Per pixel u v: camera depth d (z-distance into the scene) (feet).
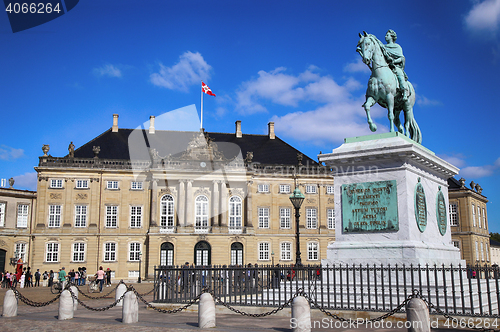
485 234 221.87
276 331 33.83
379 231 43.42
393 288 40.63
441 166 48.37
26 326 39.01
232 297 48.98
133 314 39.83
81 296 83.41
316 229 208.95
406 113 50.26
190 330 34.91
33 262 185.47
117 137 213.46
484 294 42.39
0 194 181.68
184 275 47.55
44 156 192.85
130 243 193.47
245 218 199.52
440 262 43.60
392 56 50.24
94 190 194.49
